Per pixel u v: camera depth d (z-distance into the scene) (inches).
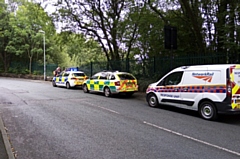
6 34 1523.1
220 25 504.4
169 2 626.8
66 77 820.0
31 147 212.4
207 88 340.8
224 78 322.7
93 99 537.6
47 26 903.7
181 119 335.9
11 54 1733.5
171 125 297.6
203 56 513.0
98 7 841.5
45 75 1249.4
